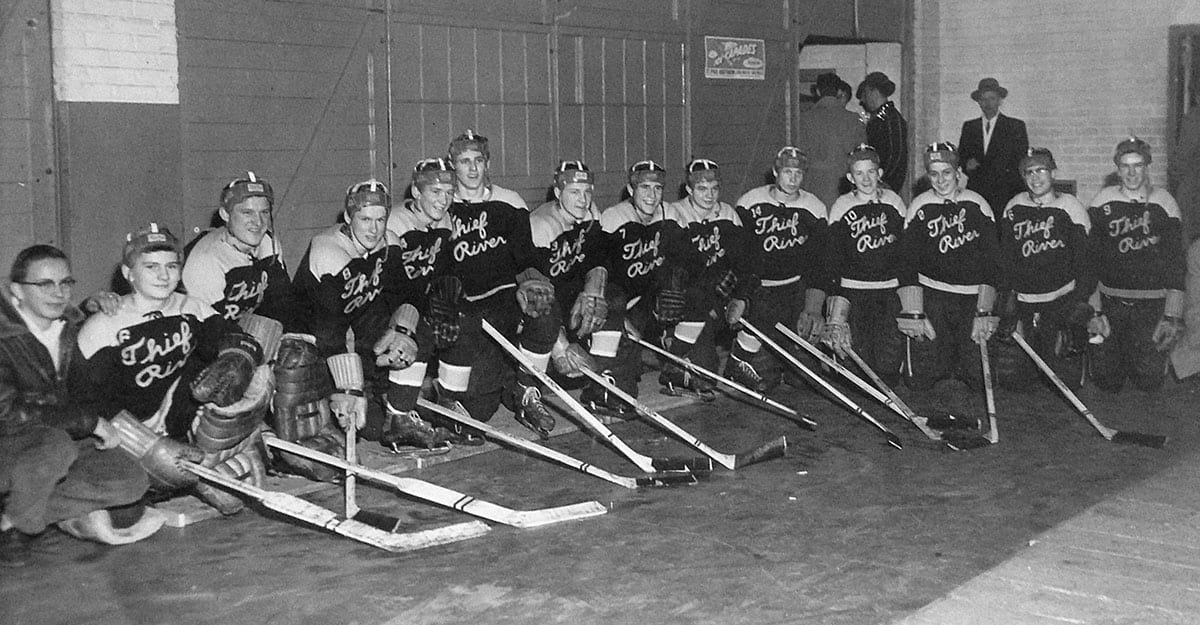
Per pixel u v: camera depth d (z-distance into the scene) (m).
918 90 11.80
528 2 8.26
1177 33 10.71
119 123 6.23
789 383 8.31
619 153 9.04
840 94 10.56
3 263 5.89
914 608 4.33
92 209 6.15
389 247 6.24
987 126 10.68
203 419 5.40
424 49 7.67
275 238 6.18
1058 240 7.84
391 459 6.28
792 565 4.77
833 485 5.88
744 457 6.22
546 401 7.63
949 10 11.81
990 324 7.49
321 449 6.04
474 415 6.91
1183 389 8.09
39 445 4.82
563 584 4.57
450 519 5.40
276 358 5.98
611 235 7.25
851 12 11.05
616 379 7.24
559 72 8.52
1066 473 6.07
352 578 4.65
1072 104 11.27
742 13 9.99
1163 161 10.88
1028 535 5.12
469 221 6.70
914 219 7.91
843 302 7.57
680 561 4.82
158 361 5.32
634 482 5.84
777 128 10.46
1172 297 7.85
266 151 6.91
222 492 5.42
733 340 8.21
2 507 4.93
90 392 5.15
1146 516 5.36
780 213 7.85
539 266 6.94
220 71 6.66
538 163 8.44
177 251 5.30
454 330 6.49
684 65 9.52
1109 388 8.01
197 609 4.36
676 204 7.66
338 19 7.19
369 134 7.42
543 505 5.61
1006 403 7.71
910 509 5.49
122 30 6.21
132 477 5.01
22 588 4.57
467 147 6.68
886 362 8.06
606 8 8.84
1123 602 4.37
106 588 4.57
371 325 6.36
